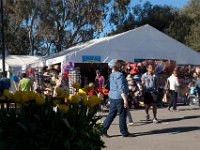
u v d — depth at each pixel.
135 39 24.92
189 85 24.42
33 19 47.78
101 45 23.94
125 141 11.05
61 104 5.47
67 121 5.16
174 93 19.97
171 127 13.57
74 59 23.28
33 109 5.27
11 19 47.88
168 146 10.16
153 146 10.21
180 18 55.00
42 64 27.64
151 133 12.38
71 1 47.72
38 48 56.69
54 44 51.22
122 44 24.53
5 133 5.14
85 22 48.38
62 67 23.06
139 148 9.97
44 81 24.94
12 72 33.06
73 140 5.19
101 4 47.59
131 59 24.59
